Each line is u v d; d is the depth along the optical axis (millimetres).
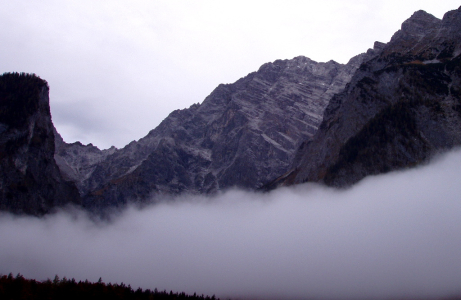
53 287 146750
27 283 143875
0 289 134625
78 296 145875
